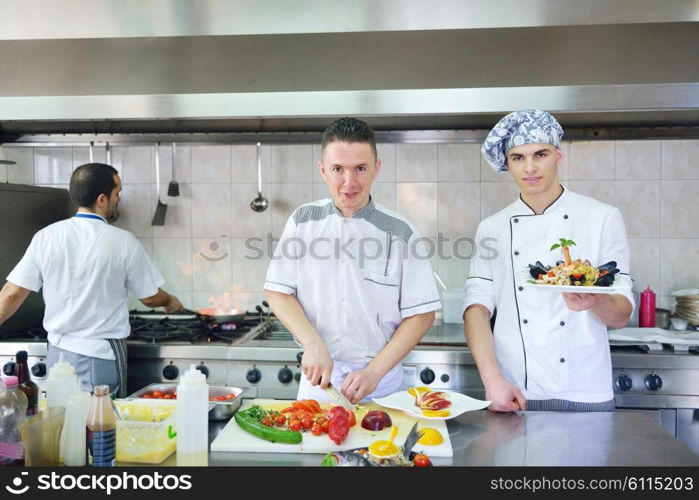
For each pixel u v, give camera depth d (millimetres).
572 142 2783
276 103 1861
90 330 2162
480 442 1200
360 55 1876
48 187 2879
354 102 1848
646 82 1754
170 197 2969
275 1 1447
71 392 1219
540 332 1642
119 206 2984
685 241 2766
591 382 1624
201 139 2820
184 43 1940
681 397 2178
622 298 1554
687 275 2771
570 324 1622
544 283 1397
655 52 1808
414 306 1586
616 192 2779
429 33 1889
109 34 1671
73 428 1091
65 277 2129
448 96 1815
